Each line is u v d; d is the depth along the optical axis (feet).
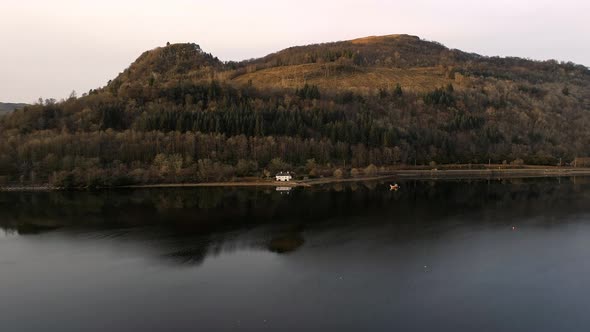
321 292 198.29
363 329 163.53
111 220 358.43
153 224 341.41
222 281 213.46
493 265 234.58
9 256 261.44
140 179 567.18
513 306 183.73
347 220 350.84
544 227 322.34
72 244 285.84
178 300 191.62
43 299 195.93
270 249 268.21
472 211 387.96
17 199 470.39
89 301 192.44
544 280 212.84
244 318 173.27
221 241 288.30
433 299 190.39
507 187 557.74
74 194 502.38
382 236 297.12
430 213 379.14
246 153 639.35
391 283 208.74
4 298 197.67
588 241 282.15
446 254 254.88
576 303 186.39
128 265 240.73
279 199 462.19
